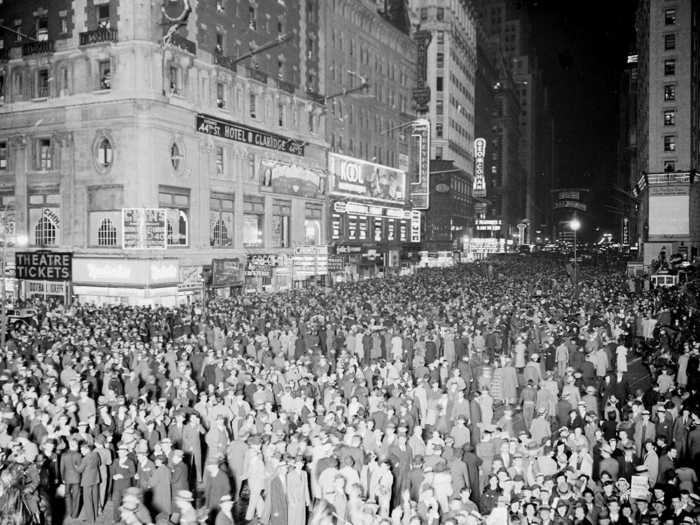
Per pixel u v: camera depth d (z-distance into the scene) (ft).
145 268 144.05
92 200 153.99
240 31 183.01
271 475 43.04
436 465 40.88
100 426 52.13
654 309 117.19
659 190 279.69
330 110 244.42
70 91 155.63
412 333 90.68
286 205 204.33
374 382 65.82
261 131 186.60
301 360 72.84
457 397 55.93
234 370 65.82
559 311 110.93
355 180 251.19
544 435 52.13
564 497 37.55
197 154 163.84
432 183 393.70
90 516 45.50
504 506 37.65
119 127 149.59
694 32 287.28
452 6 425.28
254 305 124.67
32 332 87.97
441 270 284.82
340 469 41.70
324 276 216.74
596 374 77.30
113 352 72.33
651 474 44.75
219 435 50.65
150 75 149.28
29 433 50.19
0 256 156.25
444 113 413.39
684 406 56.18
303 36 219.41
